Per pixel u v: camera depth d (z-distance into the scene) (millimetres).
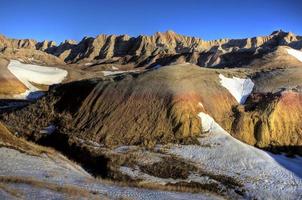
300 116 51000
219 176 38156
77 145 45500
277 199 34500
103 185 33094
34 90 95875
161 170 39219
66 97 58906
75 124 51938
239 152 42781
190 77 56469
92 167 41094
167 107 50094
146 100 51938
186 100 50719
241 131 49031
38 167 33656
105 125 49750
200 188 36281
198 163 40844
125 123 49594
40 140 49781
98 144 46344
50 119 55125
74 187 28969
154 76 56562
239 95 56125
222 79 58469
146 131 48094
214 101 52875
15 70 100562
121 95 53844
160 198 31094
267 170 39688
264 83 57656
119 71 142375
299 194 35438
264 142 47781
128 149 44406
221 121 50531
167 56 156375
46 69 112875
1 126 43594
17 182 26562
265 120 49250
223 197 34875
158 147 44688
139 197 30578
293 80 57594
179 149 44125
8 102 82938
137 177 37500
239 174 38625
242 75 61750
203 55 143875
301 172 40375
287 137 48688
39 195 24250
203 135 47000
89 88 58031
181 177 38094
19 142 41438
